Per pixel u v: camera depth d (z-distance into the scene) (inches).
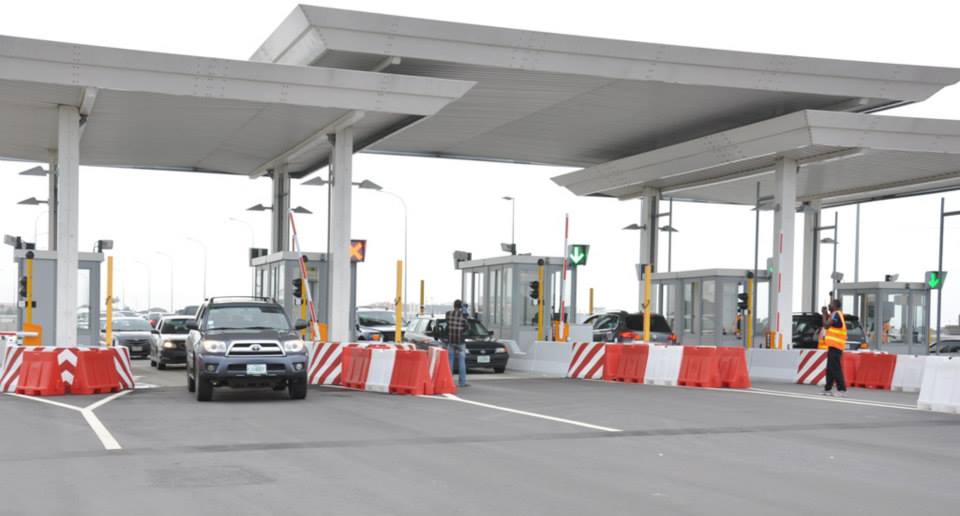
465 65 1024.2
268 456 478.0
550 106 1205.1
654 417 667.4
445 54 998.4
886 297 1595.7
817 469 444.1
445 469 437.7
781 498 372.2
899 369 973.8
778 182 1331.2
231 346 764.0
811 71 1103.0
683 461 465.4
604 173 1512.1
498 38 994.7
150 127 1173.1
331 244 1163.9
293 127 1164.5
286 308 1278.3
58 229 1023.6
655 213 1654.8
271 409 714.2
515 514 341.1
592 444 526.0
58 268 1023.6
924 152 1248.2
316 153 1364.4
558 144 1451.8
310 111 1069.8
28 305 1008.2
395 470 434.9
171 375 1142.3
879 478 421.1
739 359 983.0
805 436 568.7
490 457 475.5
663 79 1064.8
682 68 1064.2
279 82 979.9
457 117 1254.3
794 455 489.1
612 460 467.2
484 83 1099.9
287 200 1421.0
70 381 851.4
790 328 1314.0
